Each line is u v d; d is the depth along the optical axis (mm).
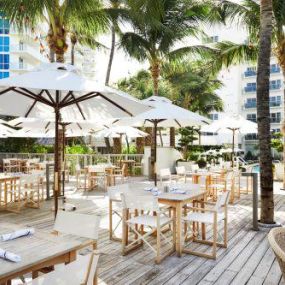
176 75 18516
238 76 41094
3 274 2064
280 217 7344
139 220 4816
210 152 21453
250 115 41781
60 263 2518
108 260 4594
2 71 38219
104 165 12180
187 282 3926
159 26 11812
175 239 4996
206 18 12938
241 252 4988
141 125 7961
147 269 4301
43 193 9836
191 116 6711
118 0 12266
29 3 8195
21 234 2822
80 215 3316
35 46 42031
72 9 8688
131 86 22703
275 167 14820
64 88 3641
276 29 10648
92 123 10297
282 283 3922
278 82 40406
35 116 5840
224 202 5094
